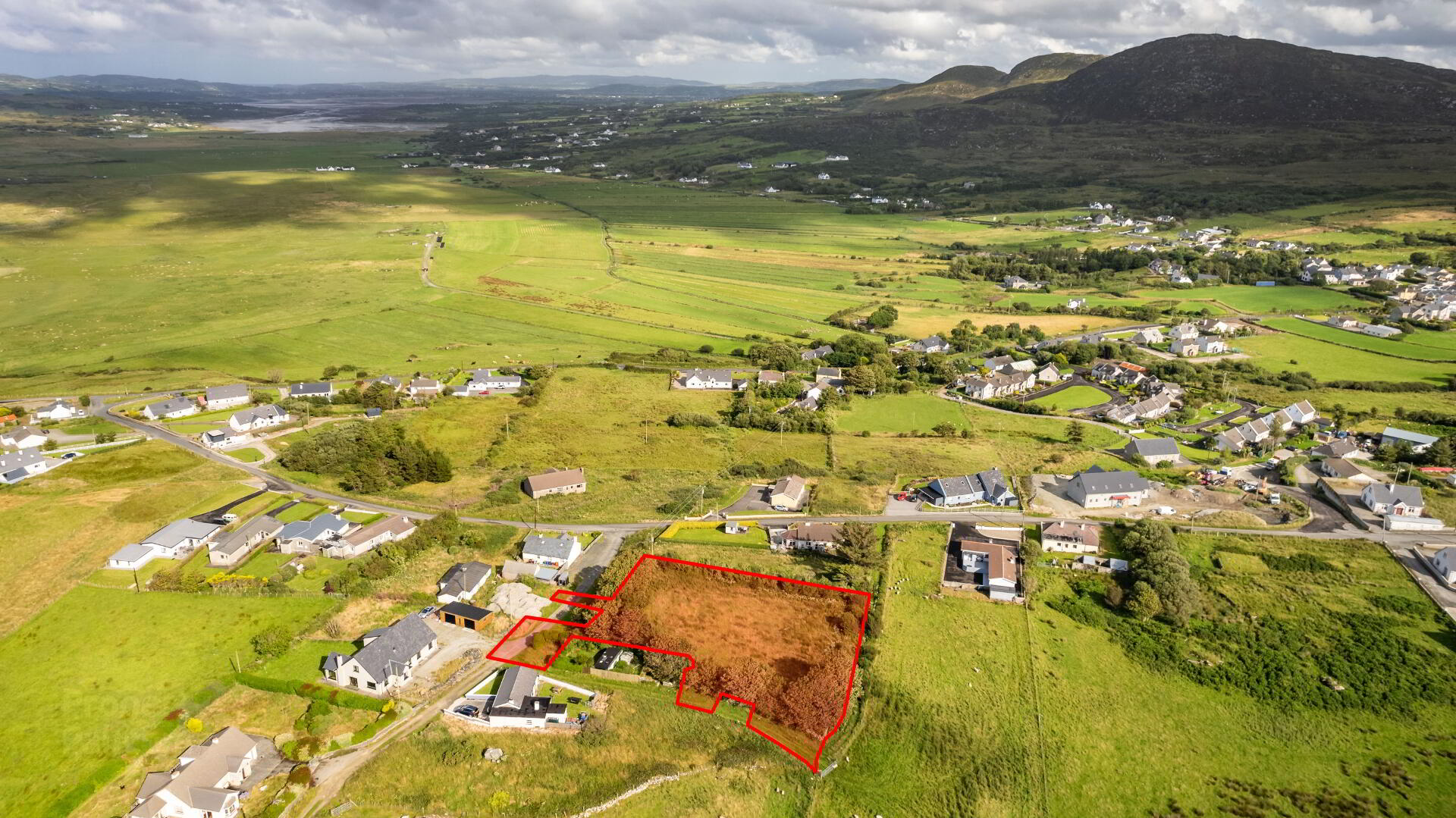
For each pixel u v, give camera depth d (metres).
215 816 69.56
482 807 72.25
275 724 80.50
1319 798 74.44
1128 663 93.19
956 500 130.50
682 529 122.12
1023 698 87.25
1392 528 120.06
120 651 89.56
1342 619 99.56
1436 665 91.06
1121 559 111.94
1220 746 81.12
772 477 144.25
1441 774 76.75
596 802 73.06
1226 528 121.62
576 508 129.50
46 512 120.12
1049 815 73.38
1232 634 97.62
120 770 74.44
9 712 80.25
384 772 75.25
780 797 74.81
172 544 110.94
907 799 74.88
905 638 96.25
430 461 140.25
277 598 100.38
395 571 108.06
